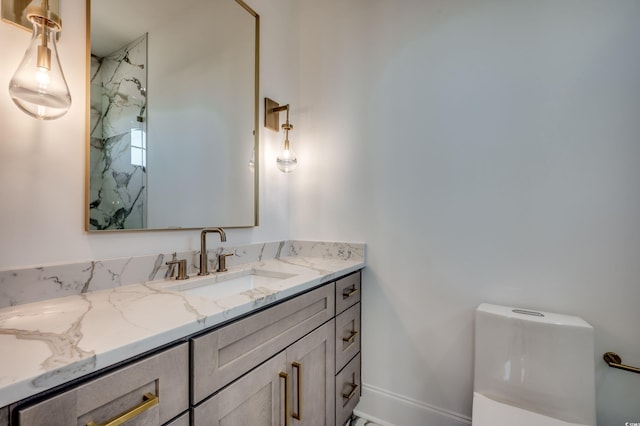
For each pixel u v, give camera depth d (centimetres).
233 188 149
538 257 122
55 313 72
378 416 155
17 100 70
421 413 145
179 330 64
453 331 139
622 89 109
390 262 155
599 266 112
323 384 121
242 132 154
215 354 73
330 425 126
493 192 131
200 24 133
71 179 90
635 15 107
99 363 51
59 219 87
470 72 136
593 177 113
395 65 155
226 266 140
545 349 106
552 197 119
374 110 161
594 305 112
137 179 108
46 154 84
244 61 155
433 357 143
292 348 102
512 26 128
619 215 109
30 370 45
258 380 87
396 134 154
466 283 136
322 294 121
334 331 131
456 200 139
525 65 125
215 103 140
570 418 101
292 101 184
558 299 118
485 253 132
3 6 77
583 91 115
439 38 144
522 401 108
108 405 53
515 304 126
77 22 92
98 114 96
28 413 44
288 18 183
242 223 153
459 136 138
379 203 158
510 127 127
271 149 172
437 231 143
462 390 137
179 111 124
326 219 174
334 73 173
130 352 56
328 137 174
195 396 68
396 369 152
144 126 111
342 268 138
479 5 135
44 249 84
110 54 100
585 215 114
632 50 108
